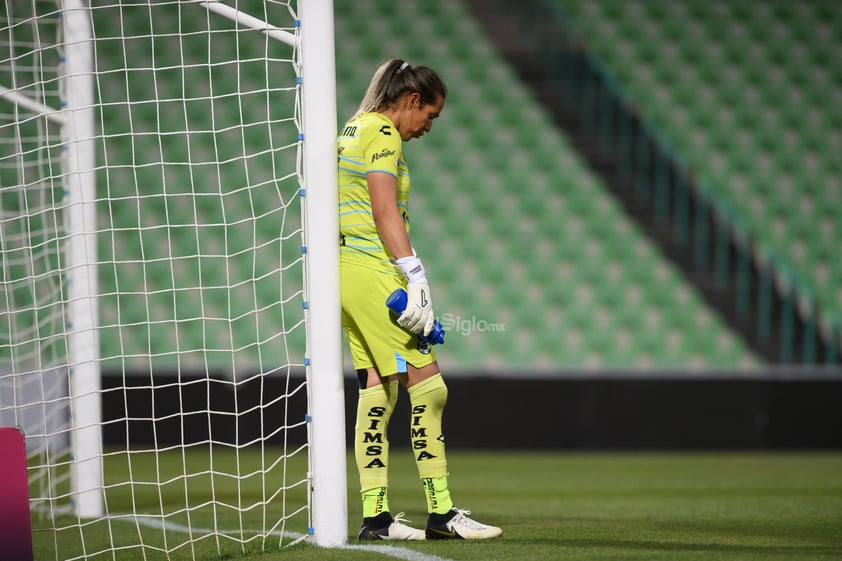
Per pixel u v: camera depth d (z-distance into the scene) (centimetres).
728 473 2094
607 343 3266
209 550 982
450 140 3631
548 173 3597
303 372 2633
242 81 3459
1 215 1364
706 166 3662
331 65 927
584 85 3822
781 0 3972
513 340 3250
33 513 1411
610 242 3462
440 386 948
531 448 2627
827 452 2619
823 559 808
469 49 3828
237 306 3145
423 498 1625
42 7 2778
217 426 2609
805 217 3569
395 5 3838
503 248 3425
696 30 3934
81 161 1334
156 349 3052
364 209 941
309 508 947
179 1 992
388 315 932
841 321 3359
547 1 3934
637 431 2636
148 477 2006
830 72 3881
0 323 2373
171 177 3306
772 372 2655
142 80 3397
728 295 3356
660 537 974
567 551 853
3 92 1180
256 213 3319
